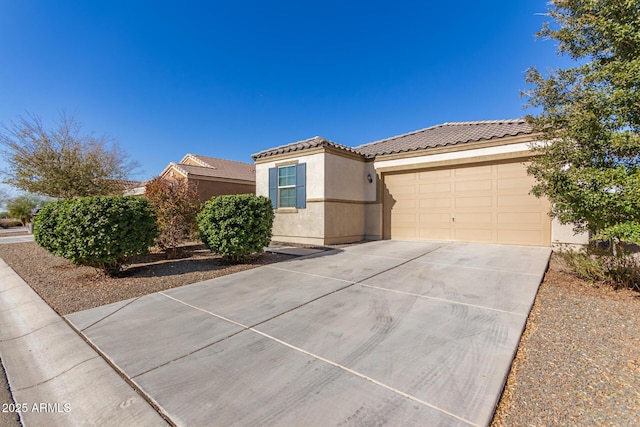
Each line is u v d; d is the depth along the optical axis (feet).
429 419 7.02
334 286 18.51
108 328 13.17
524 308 13.97
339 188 38.40
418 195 38.34
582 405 7.39
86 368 10.06
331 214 37.01
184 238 29.81
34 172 48.14
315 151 36.99
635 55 14.79
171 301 16.49
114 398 8.43
